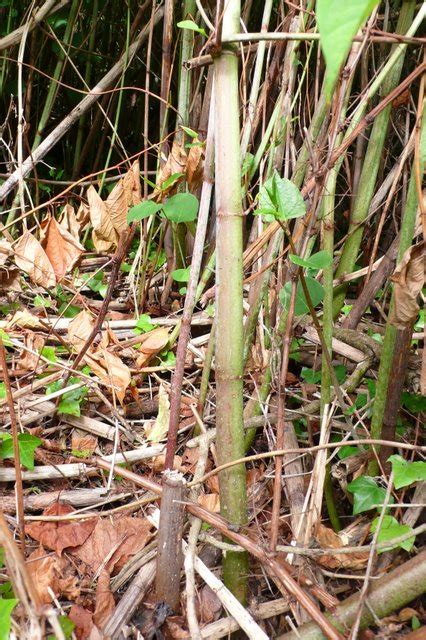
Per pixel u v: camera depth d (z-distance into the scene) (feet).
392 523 3.56
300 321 4.50
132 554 3.83
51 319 4.99
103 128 6.65
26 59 6.78
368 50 4.66
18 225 6.27
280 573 3.39
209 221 5.03
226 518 3.52
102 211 4.34
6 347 4.74
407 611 3.56
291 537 3.90
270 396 4.45
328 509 3.92
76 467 4.10
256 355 4.42
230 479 3.50
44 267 4.29
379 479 3.84
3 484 4.08
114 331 4.92
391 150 4.95
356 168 4.66
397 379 3.63
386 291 4.89
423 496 3.81
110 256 5.41
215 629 3.52
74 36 6.88
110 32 6.90
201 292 4.90
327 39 2.54
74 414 4.28
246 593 3.64
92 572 3.78
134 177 4.46
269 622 3.64
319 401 4.25
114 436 4.26
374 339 4.42
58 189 6.82
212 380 4.67
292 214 3.33
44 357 4.43
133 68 6.75
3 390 4.34
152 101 6.93
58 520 3.90
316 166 3.68
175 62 5.96
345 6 2.54
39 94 6.99
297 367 4.75
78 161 6.78
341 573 3.75
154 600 3.67
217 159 3.34
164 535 3.51
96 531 3.90
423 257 3.27
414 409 4.04
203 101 5.01
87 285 5.45
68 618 3.52
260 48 4.21
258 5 5.41
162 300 5.19
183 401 4.50
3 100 6.97
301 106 4.70
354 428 3.98
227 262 3.36
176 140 5.00
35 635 2.95
